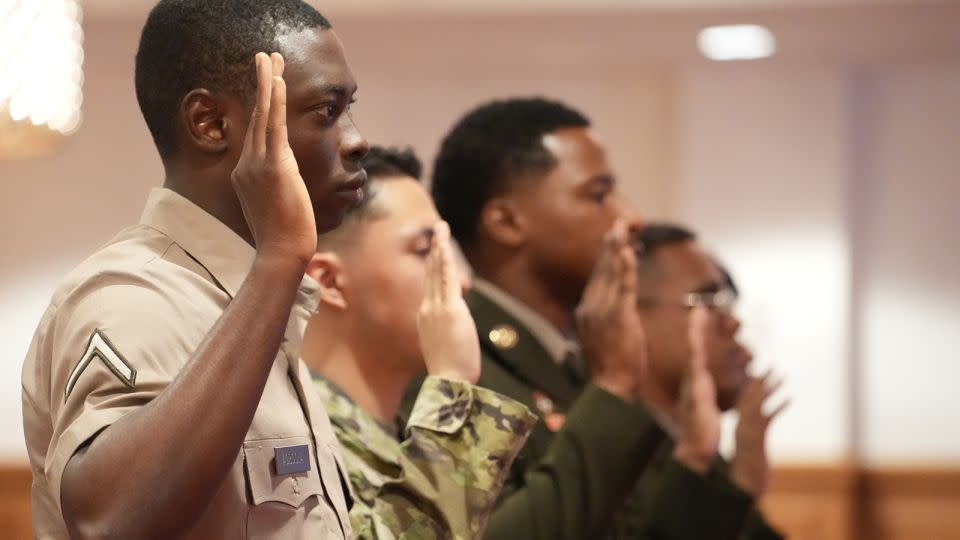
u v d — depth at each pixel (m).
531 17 10.77
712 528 5.10
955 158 11.48
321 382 3.65
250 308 2.21
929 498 11.35
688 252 6.49
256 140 2.28
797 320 11.19
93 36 10.77
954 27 10.62
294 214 2.27
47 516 2.51
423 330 3.22
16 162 11.24
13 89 4.46
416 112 11.48
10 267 11.25
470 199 4.97
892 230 11.55
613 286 4.23
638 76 11.58
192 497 2.10
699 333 5.34
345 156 2.63
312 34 2.61
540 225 4.86
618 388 4.19
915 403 11.45
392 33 10.95
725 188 11.33
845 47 10.92
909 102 11.54
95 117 11.19
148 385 2.25
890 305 11.54
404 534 2.94
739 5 10.55
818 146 11.26
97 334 2.29
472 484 3.00
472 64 11.45
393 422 3.89
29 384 2.53
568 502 4.01
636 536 5.10
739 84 11.34
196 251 2.60
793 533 11.04
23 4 4.40
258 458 2.47
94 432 2.16
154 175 11.26
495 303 4.85
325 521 2.59
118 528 2.06
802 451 11.11
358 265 3.76
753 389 5.82
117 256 2.53
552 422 4.61
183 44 2.61
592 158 4.92
